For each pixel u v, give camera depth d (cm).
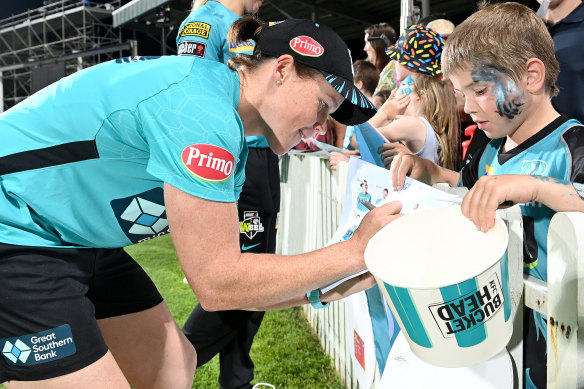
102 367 120
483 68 113
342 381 229
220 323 191
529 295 89
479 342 77
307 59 112
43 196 117
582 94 178
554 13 188
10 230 116
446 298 72
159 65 112
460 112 234
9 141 117
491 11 117
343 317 222
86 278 128
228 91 113
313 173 282
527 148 121
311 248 293
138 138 109
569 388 74
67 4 2081
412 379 94
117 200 120
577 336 71
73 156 113
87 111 112
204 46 212
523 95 114
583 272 69
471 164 148
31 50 2175
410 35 213
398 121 204
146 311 154
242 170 128
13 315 114
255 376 239
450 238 92
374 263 83
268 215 216
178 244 104
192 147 100
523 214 114
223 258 103
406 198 113
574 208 86
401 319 79
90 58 1944
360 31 1354
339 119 131
